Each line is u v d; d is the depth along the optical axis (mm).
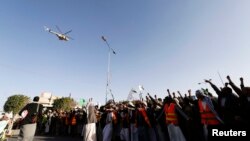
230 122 5707
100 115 11242
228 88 6133
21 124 6906
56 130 15586
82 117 13398
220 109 6211
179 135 6426
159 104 8078
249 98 5348
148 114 7902
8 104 29453
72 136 13961
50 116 16688
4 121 8141
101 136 10156
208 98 6238
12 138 11219
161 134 7504
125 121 9359
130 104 9688
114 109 10289
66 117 15039
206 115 6109
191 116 7023
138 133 7891
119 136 10031
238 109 5551
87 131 7422
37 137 13203
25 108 7129
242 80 5910
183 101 7637
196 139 6793
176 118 6652
